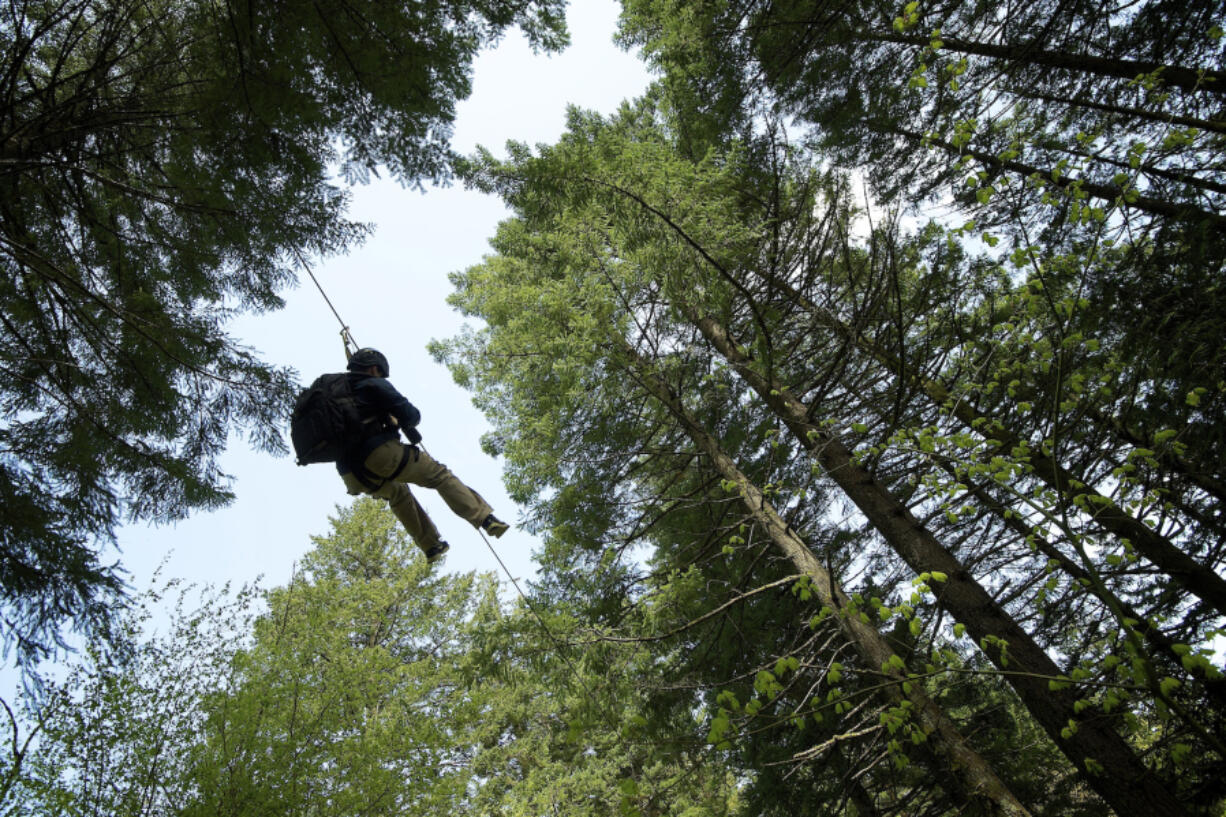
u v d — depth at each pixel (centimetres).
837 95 880
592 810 1302
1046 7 683
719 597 746
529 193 770
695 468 852
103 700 771
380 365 433
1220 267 533
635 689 627
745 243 693
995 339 522
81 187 566
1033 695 498
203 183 578
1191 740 450
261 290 691
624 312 665
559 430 779
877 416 717
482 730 1436
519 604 621
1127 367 528
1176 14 627
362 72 550
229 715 841
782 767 751
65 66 579
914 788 710
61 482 601
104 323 604
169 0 566
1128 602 593
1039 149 646
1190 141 392
